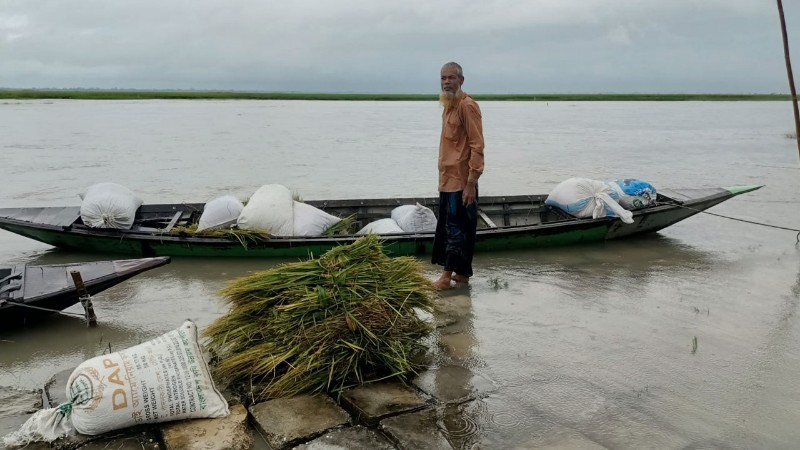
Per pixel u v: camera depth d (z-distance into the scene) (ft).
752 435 13.10
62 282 19.89
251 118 153.17
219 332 16.16
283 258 27.22
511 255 28.32
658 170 61.26
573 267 26.32
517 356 16.97
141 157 68.59
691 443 12.77
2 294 19.20
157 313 21.11
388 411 13.55
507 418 13.62
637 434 13.08
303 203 29.63
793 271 25.76
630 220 29.22
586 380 15.56
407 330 16.83
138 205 30.78
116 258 28.35
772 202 42.16
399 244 26.66
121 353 12.97
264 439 12.82
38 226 27.71
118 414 12.34
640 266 26.55
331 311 15.28
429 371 15.88
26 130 104.88
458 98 20.56
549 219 33.19
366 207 32.60
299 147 82.12
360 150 79.10
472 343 17.81
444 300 21.63
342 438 12.63
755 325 19.47
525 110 241.35
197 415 12.98
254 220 26.86
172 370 12.89
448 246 22.36
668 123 149.79
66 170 57.93
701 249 29.68
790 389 15.15
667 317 20.21
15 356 17.74
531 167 64.13
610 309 20.98
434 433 12.80
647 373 15.99
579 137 104.63
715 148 84.74
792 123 150.41
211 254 27.25
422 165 64.59
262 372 14.75
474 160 20.80
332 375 14.62
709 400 14.60
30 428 12.48
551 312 20.62
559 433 13.06
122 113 166.71
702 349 17.54
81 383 12.40
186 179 53.47
